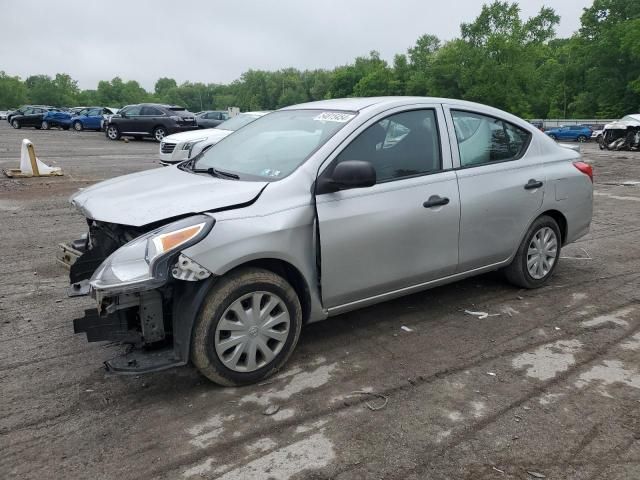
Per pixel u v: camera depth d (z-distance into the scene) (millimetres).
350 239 3648
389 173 3930
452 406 3230
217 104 154500
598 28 65062
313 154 3684
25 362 3768
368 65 104312
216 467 2703
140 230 3383
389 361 3779
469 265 4477
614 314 4605
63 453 2809
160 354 3264
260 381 3492
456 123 4406
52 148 21859
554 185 4980
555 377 3564
